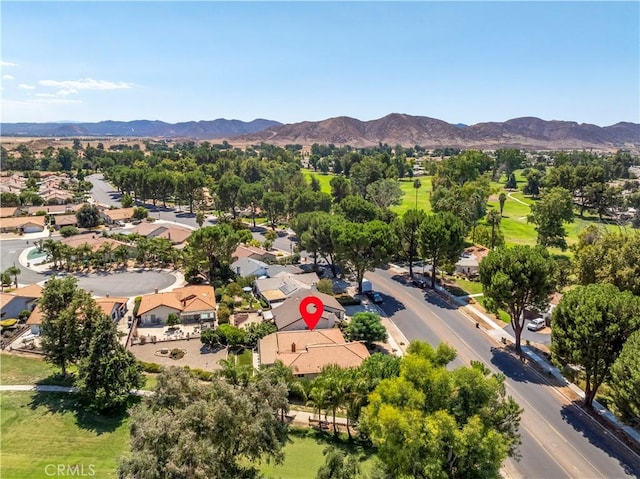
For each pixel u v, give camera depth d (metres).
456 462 28.72
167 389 30.45
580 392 46.22
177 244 109.94
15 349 55.69
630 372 34.22
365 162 194.38
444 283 82.56
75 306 46.41
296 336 55.94
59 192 166.25
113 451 37.19
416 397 28.53
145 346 59.00
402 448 27.08
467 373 29.41
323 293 69.94
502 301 52.66
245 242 108.31
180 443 24.41
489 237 101.88
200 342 60.34
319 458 37.44
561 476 34.50
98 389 41.81
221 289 76.75
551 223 101.81
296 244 109.81
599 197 145.62
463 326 63.47
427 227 75.81
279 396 34.50
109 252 95.31
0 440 38.00
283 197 131.25
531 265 51.66
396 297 75.25
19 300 68.31
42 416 41.75
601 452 37.12
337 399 39.09
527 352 55.28
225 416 27.33
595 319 39.03
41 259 98.00
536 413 42.50
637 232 56.47
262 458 36.50
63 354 46.53
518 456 32.69
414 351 34.00
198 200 161.75
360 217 97.38
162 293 71.81
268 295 73.62
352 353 51.59
